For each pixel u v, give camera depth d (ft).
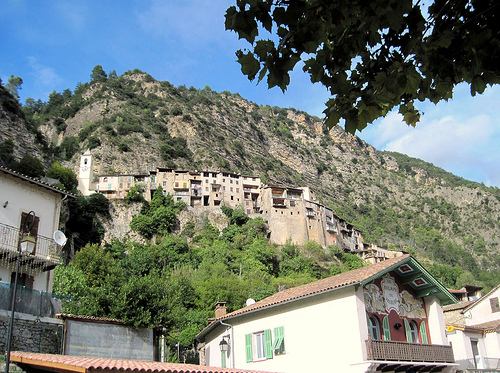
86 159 499.10
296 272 424.87
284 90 24.97
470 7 26.13
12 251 94.17
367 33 25.53
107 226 435.12
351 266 471.21
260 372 72.18
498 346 113.29
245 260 406.82
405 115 29.76
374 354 76.23
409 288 94.99
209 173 501.97
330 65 25.46
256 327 95.40
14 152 387.96
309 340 84.33
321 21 24.39
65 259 291.58
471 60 26.13
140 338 84.64
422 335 91.81
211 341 106.83
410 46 26.08
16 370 59.06
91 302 85.46
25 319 74.84
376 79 25.95
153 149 655.76
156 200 469.16
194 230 464.65
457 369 90.43
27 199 102.89
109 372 53.88
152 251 391.04
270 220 484.74
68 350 76.13
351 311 79.56
